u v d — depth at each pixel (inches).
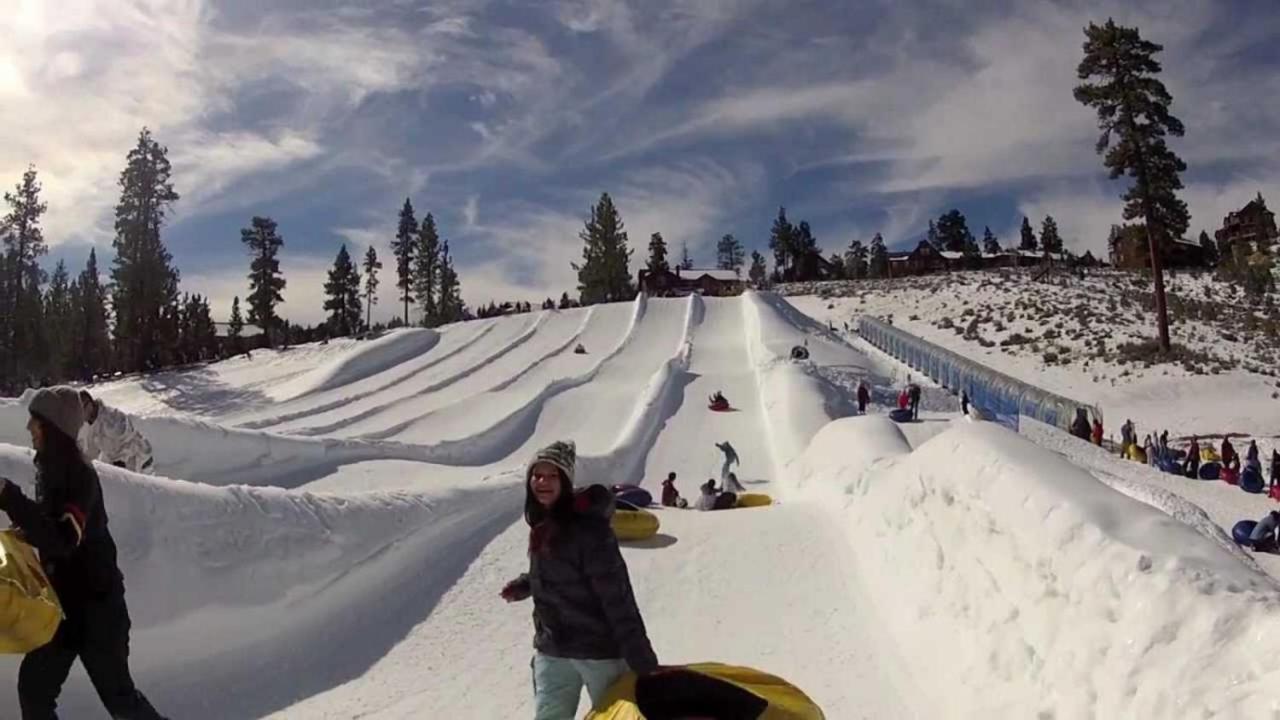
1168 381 2036.2
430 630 366.3
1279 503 1051.9
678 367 2004.2
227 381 2822.3
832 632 362.0
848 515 529.7
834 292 3779.5
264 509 359.3
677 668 203.2
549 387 1818.4
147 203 3479.3
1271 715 147.4
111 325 3614.7
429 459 1139.9
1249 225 4365.2
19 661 237.9
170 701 277.4
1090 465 1177.4
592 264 4911.4
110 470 301.4
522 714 287.6
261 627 326.6
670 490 939.3
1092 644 203.0
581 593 198.5
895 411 1521.9
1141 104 2349.9
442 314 4874.5
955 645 277.9
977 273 3912.4
